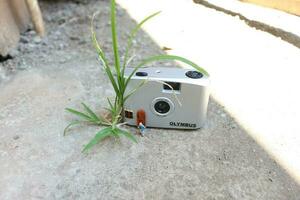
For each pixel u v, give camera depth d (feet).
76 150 1.00
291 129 1.08
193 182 0.89
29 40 1.71
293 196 0.85
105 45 1.66
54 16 2.03
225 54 1.56
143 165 0.94
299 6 1.80
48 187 0.87
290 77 1.36
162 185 0.88
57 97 1.26
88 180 0.89
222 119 1.13
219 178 0.90
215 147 1.01
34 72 1.45
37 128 1.09
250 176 0.91
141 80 0.97
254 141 1.03
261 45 1.64
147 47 1.65
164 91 0.98
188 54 1.57
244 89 1.29
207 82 0.97
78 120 1.13
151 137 1.04
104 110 1.17
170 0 2.31
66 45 1.69
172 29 1.85
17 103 1.23
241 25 1.87
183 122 1.04
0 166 0.94
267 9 1.96
